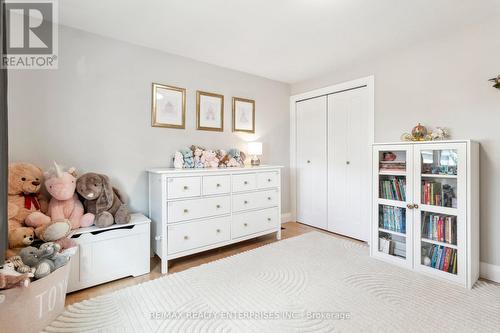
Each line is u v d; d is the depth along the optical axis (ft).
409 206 7.43
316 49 8.84
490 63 6.93
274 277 6.97
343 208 10.98
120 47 8.11
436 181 7.07
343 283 6.64
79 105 7.43
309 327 4.93
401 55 8.82
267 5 6.22
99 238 6.59
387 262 7.97
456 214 6.62
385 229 8.14
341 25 7.20
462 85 7.45
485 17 6.80
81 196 6.91
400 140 8.82
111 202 7.05
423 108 8.28
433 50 8.04
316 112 12.03
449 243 6.79
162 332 4.81
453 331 4.78
